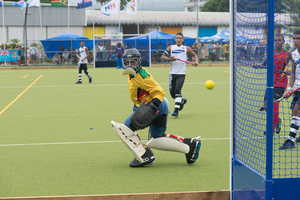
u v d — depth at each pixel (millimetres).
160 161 8195
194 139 7801
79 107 15695
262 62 5926
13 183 6902
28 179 7105
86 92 20469
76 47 45281
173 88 13328
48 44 44562
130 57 7332
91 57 44531
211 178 7047
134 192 6391
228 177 7090
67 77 29688
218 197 6133
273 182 5344
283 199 5383
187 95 18938
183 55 13180
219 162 8047
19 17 51438
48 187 6668
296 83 8797
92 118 13266
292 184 5359
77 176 7246
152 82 7348
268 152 5277
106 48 42688
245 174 5793
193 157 7770
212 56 46344
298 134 9852
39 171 7574
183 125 11914
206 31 60781
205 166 7781
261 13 5637
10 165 7996
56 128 11680
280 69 8750
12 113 14453
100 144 9680
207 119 12883
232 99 6211
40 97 18750
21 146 9570
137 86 7512
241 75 6391
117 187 6633
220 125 11867
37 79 28156
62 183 6867
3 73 34406
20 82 26047
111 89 21609
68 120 12938
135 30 58688
